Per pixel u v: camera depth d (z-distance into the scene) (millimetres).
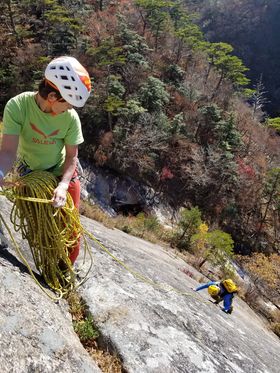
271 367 3967
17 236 3059
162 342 2793
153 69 38750
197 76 42938
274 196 33594
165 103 35219
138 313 3004
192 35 48781
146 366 2488
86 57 34406
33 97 2139
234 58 44844
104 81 31297
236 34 92125
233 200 32281
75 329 2576
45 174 2357
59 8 37750
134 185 28609
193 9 94750
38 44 34281
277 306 18969
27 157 2383
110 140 28297
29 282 2395
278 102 86250
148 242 12945
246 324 6379
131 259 4758
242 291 17047
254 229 32500
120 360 2480
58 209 2307
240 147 37312
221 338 3521
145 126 29562
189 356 2812
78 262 3469
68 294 2793
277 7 91000
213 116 35031
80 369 2084
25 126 2211
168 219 28688
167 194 30188
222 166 31391
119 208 27578
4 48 34562
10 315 2000
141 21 45781
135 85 34781
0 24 36812
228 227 31812
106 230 8023
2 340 1823
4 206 3596
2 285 2154
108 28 40688
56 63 1964
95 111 29047
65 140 2309
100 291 3092
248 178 33531
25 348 1895
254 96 65062
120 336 2641
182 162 31672
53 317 2307
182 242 18266
